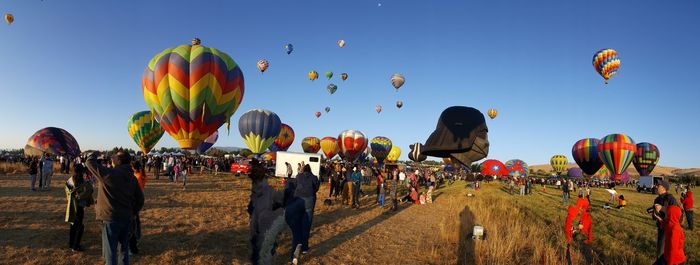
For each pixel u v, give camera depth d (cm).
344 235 869
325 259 669
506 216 1262
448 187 3250
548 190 3988
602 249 873
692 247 962
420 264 673
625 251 837
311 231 885
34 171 1352
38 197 1166
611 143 3622
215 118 1889
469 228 969
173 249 660
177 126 1864
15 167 2412
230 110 1941
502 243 759
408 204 1598
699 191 4766
